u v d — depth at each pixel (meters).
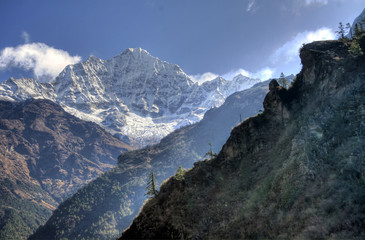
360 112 39.00
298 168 38.41
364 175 27.14
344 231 23.06
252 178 49.75
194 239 43.81
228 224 41.69
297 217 30.33
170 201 54.19
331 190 29.36
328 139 38.97
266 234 32.66
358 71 52.16
